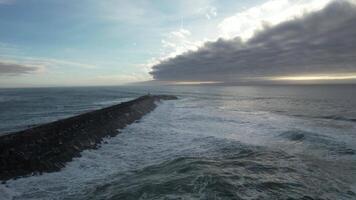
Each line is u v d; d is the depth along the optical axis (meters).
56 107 46.91
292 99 65.56
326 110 38.09
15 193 9.09
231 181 9.41
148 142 17.41
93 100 68.12
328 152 14.50
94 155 14.19
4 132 23.03
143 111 35.66
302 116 31.50
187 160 12.35
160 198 8.04
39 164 11.33
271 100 64.12
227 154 13.99
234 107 45.53
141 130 21.78
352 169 11.61
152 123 26.02
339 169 11.60
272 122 26.53
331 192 8.97
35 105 51.28
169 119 29.23
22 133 12.48
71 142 14.61
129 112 29.44
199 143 16.88
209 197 8.06
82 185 9.93
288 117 30.67
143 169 11.54
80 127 17.00
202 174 9.97
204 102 59.88
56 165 11.92
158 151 15.13
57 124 15.33
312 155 13.91
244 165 11.66
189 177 9.70
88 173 11.34
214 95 96.31
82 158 13.48
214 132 20.95
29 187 9.62
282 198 8.29
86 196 8.84
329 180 10.13
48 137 13.53
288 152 14.52
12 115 34.78
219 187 8.77
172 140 17.94
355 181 10.12
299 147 15.73
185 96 89.19
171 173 10.46
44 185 9.88
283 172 10.86
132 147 16.09
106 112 23.28
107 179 10.53
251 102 58.25
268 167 11.46
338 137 18.42
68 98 77.25
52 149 12.87
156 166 11.90
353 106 43.81
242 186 9.07
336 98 65.69
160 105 51.12
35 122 28.58
